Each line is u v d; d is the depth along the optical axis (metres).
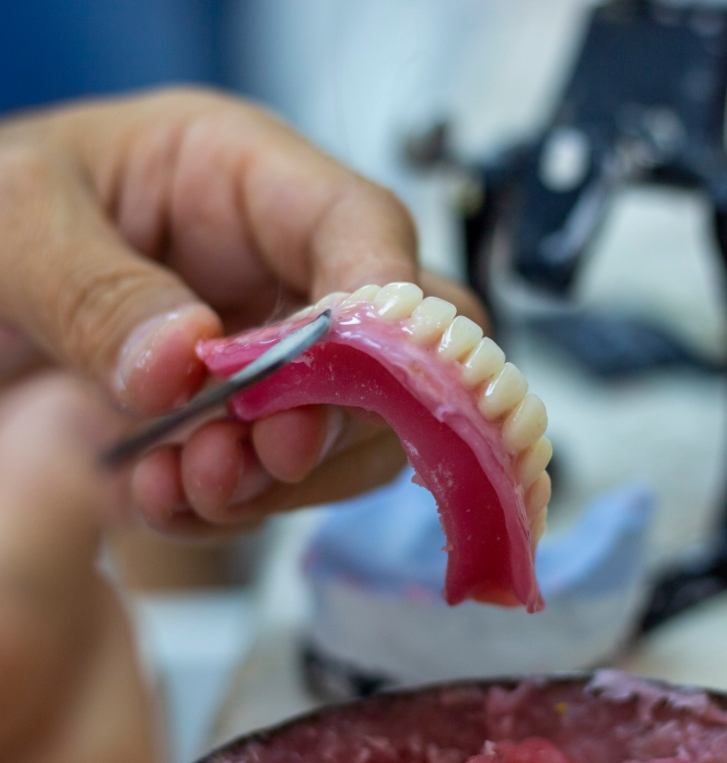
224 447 0.31
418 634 0.45
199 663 0.54
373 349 0.25
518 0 1.28
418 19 1.26
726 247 0.59
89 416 0.33
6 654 0.31
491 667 0.45
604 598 0.46
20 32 0.93
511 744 0.27
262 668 0.52
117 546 0.59
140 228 0.43
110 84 0.98
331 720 0.27
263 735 0.27
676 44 0.61
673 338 0.77
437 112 0.83
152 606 0.59
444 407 0.25
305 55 1.19
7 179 0.37
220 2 1.11
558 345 0.77
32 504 0.32
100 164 0.42
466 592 0.27
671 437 0.68
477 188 0.62
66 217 0.36
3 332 0.42
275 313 0.37
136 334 0.31
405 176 0.90
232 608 0.59
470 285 0.65
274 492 0.33
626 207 1.00
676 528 0.59
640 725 0.27
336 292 0.30
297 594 0.56
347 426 0.32
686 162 0.60
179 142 0.42
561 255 0.63
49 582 0.32
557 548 0.47
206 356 0.29
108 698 0.34
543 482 0.26
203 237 0.42
